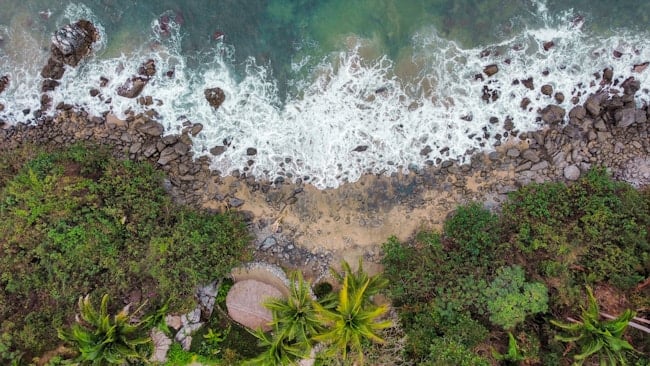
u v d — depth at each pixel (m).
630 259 10.26
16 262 10.73
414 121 12.23
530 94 12.04
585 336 9.43
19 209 10.83
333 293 11.06
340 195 12.23
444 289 10.64
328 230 12.16
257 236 12.14
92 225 10.94
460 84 12.20
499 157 12.06
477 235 11.00
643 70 11.83
